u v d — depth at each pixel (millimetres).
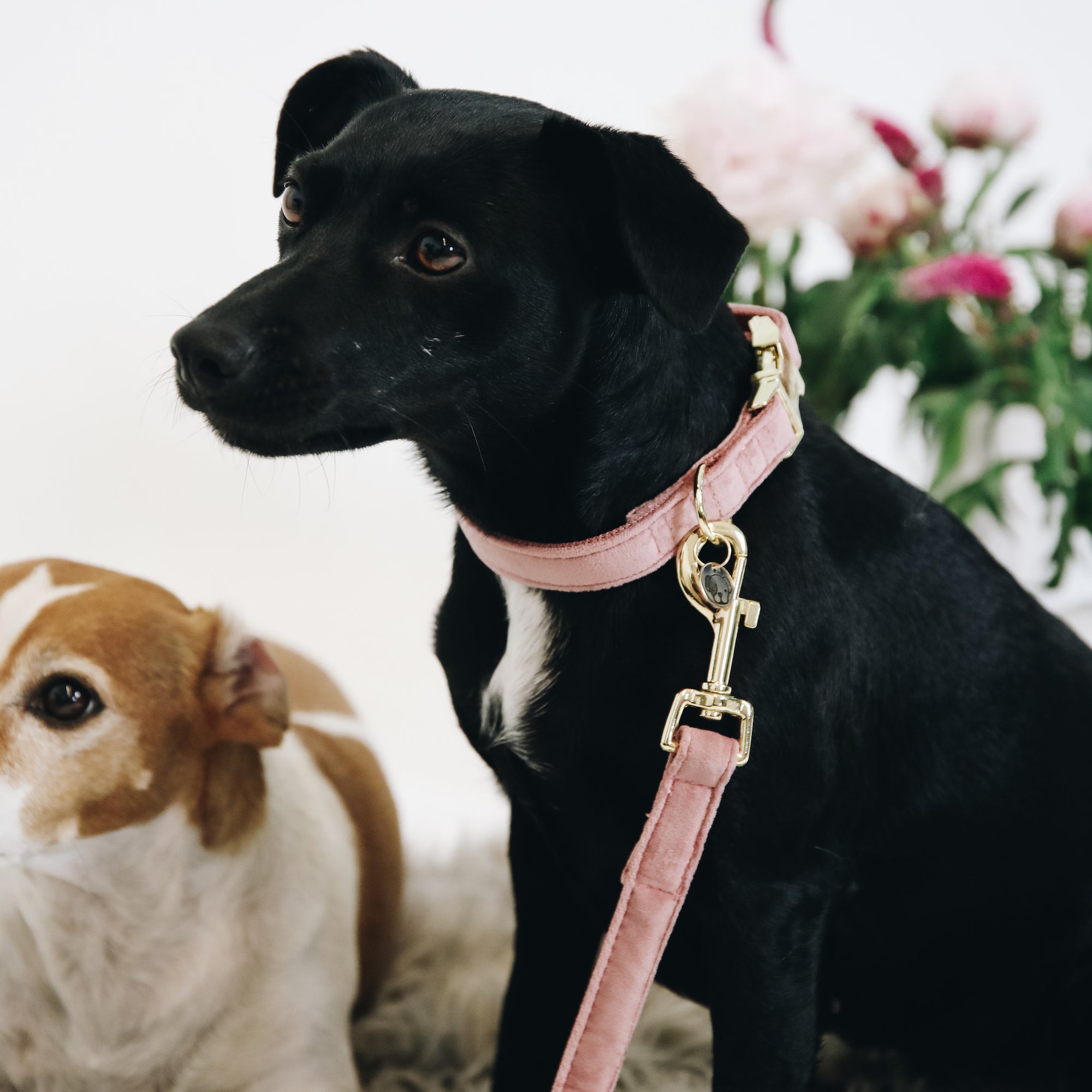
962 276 1757
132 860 1263
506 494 1094
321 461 1171
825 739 1109
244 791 1335
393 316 1005
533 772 1158
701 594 1029
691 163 1839
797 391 1128
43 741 1194
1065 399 1861
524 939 1353
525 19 3102
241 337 969
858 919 1259
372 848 1605
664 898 999
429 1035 1528
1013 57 3201
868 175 1964
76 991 1300
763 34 2020
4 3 2900
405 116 1062
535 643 1107
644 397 1059
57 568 1307
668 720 1011
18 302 2959
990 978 1328
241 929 1334
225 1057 1338
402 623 2848
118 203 2965
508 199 1009
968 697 1215
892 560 1177
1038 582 2631
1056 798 1273
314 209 1055
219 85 2969
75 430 2975
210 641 1300
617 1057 992
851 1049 1554
